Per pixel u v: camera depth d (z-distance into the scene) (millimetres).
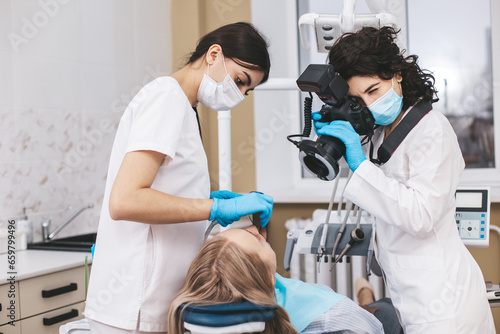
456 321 1327
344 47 1382
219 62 1282
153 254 1207
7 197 2422
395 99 1362
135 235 1209
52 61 2607
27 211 2514
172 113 1168
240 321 1021
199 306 1037
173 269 1234
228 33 1292
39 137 2559
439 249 1375
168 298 1229
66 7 2660
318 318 1247
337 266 2793
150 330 1207
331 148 1328
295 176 3213
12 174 2436
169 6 3219
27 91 2492
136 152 1120
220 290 1094
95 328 1256
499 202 2531
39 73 2547
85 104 2787
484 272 2566
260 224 1271
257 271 1146
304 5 3123
